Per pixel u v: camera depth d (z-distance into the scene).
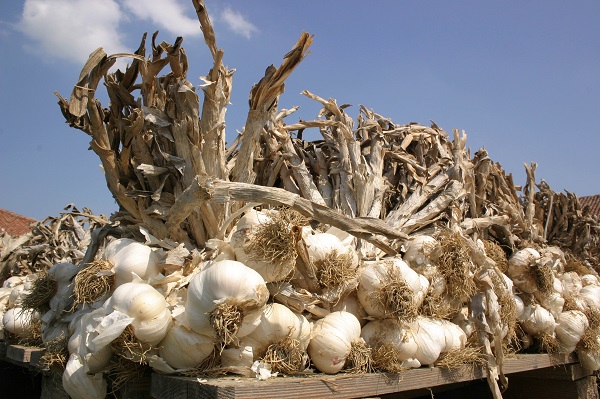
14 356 0.68
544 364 0.76
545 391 0.88
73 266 0.66
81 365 0.49
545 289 0.76
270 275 0.48
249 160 0.62
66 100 0.59
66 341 0.54
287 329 0.46
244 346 0.45
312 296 0.50
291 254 0.48
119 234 0.65
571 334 0.80
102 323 0.43
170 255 0.50
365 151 0.88
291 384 0.41
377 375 0.48
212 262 0.50
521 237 1.00
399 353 0.52
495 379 0.60
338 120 0.87
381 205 0.78
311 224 0.69
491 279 0.65
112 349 0.45
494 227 0.94
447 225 0.74
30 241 1.18
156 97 0.62
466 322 0.65
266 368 0.45
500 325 0.61
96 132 0.58
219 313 0.42
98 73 0.56
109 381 0.50
